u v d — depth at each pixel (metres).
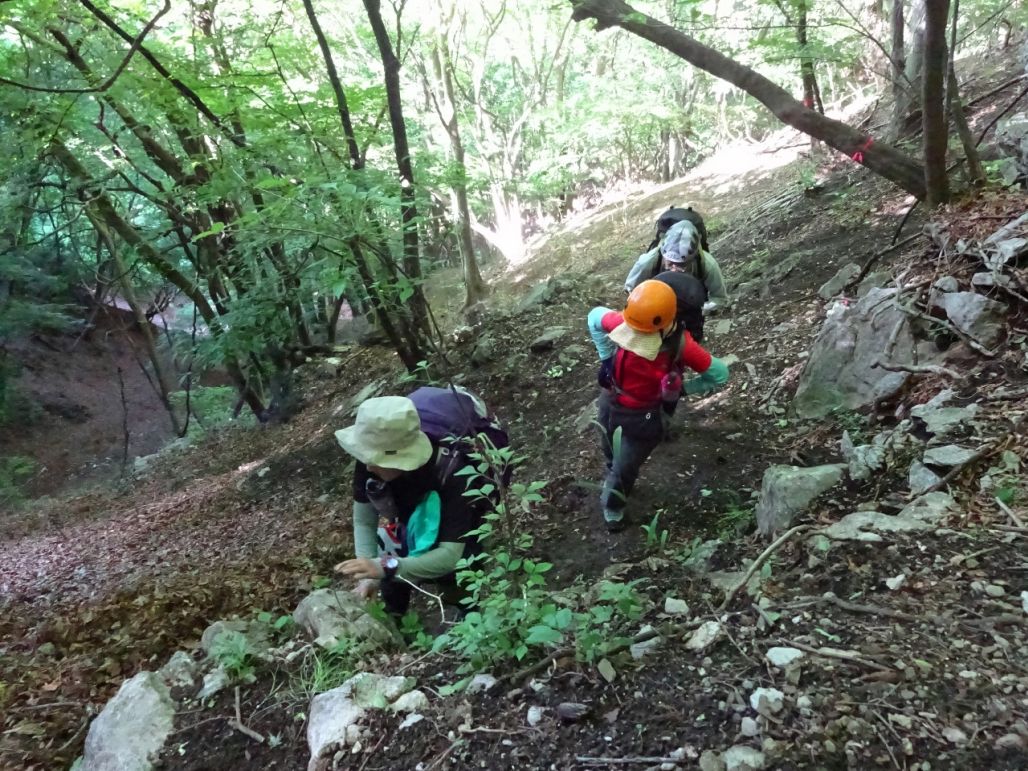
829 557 2.62
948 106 5.46
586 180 17.89
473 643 2.25
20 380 17.55
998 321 3.85
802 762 1.74
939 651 2.04
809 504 3.23
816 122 5.73
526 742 1.97
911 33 7.78
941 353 4.05
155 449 16.22
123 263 12.02
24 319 14.14
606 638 2.38
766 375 5.32
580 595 3.04
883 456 3.35
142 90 6.98
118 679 3.51
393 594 3.21
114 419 18.27
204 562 5.96
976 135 7.16
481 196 14.01
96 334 20.34
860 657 2.04
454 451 2.83
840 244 6.83
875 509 2.98
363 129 7.37
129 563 6.55
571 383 6.91
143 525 7.96
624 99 12.77
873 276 5.30
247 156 6.76
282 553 5.51
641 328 3.46
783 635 2.24
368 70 11.15
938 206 5.53
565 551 4.29
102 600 5.14
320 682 2.42
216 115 7.36
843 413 4.37
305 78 8.41
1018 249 4.01
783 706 1.91
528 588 2.64
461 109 13.74
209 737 2.30
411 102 11.84
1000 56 9.51
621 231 12.22
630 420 3.76
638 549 4.04
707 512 4.15
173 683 2.58
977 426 3.21
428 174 8.36
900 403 3.96
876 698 1.90
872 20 9.23
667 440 4.87
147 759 2.24
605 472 4.88
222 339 8.44
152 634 4.06
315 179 4.84
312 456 7.98
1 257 12.80
